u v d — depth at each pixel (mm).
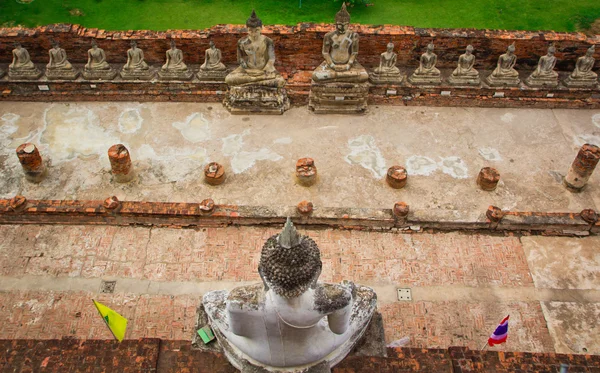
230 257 12430
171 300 11648
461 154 15695
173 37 16812
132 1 23484
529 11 23359
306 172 14297
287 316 4410
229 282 11992
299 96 16906
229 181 14664
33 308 11430
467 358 5270
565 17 23031
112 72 16797
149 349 5332
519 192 14594
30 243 12570
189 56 17453
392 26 17000
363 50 17375
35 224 12945
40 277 11977
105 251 12469
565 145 16078
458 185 14750
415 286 11938
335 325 4723
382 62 16750
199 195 14281
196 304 11594
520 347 10992
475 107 17312
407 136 16219
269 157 15391
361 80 16219
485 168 14508
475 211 13406
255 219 12820
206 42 17031
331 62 16203
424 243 12727
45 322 11211
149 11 22969
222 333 5246
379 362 5309
